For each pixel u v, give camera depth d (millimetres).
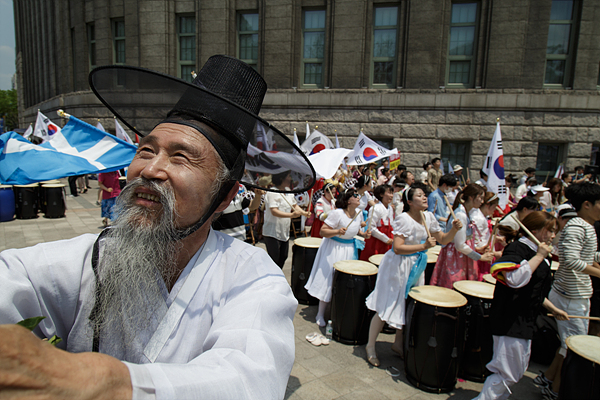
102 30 16922
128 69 948
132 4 15930
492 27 13289
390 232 5789
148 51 15773
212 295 900
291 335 824
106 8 16641
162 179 776
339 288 4129
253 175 1375
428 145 13922
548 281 2805
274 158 1235
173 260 882
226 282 922
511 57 13258
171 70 15750
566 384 2609
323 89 14469
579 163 13305
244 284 898
